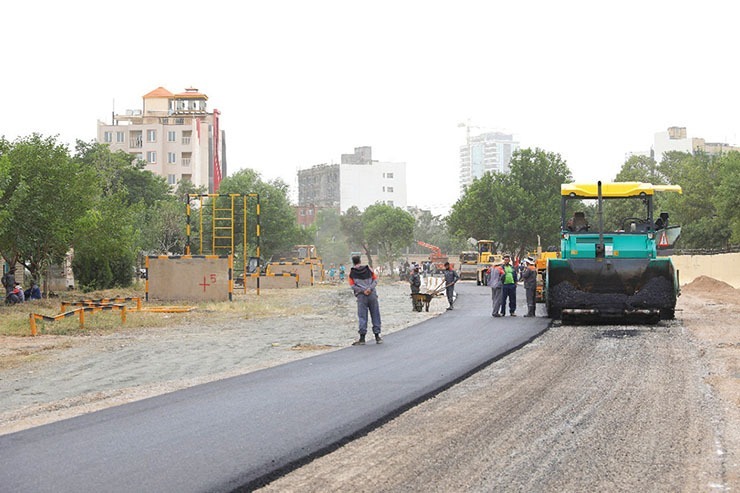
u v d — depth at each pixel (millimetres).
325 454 8039
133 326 25828
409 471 7371
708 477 7172
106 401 11820
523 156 91938
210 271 38906
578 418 9719
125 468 7422
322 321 27656
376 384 12203
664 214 23688
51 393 13406
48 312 30156
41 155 35250
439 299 39688
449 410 10281
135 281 55719
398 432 9016
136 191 89875
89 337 22656
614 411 10156
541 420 9609
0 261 47469
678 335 19703
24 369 16500
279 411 10117
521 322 23609
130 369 16203
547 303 22922
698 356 15656
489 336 19359
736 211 59062
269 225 82000
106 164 73125
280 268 67062
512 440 8570
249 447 8164
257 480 6969
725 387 11945
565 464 7598
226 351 18938
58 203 35625
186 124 127250
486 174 92688
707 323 23234
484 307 33156
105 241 41281
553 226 87938
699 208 78250
